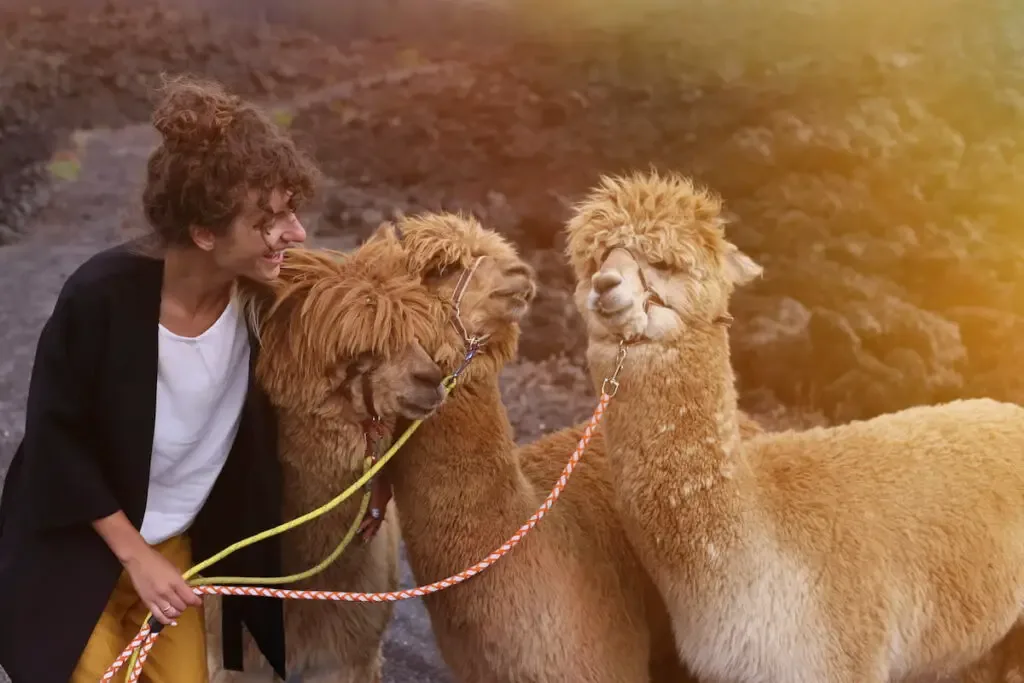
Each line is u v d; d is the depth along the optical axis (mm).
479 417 2535
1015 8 7969
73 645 2219
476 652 2604
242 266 2168
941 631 2686
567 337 5887
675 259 2406
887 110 7078
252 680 2783
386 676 3469
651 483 2463
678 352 2434
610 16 9891
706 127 7680
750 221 6344
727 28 8844
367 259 2482
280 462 2500
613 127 8070
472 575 2520
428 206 7547
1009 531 2764
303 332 2361
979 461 2805
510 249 2693
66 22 13875
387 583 2959
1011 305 5367
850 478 2688
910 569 2615
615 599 2701
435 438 2516
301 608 2732
